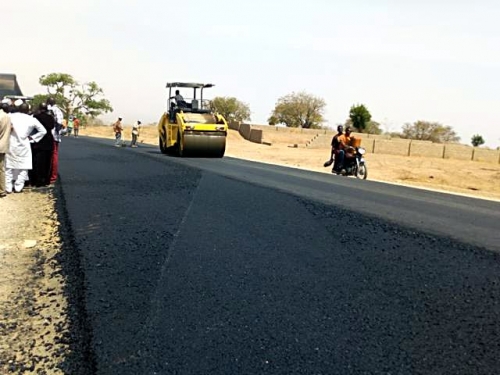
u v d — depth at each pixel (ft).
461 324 10.46
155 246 16.02
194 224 19.22
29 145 28.84
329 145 146.00
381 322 10.44
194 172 39.29
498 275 13.92
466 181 78.64
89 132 177.37
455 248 16.72
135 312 10.75
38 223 20.21
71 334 9.90
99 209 22.45
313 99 236.22
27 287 12.69
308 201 25.40
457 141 247.50
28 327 10.31
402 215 22.90
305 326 10.13
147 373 8.22
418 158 132.26
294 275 13.35
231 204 23.75
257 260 14.62
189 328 9.96
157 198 25.44
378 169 89.20
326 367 8.47
